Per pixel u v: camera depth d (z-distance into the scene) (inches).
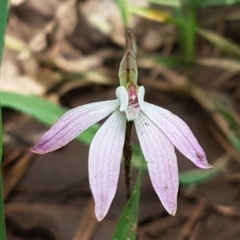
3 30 2.4
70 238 3.5
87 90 4.5
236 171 3.9
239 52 4.6
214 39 4.6
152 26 5.2
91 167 2.1
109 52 4.9
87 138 3.1
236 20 5.1
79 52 4.8
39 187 3.8
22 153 3.9
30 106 3.2
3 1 2.4
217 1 4.1
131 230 2.4
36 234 3.6
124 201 3.7
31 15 5.0
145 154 2.1
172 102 4.4
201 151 2.1
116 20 5.1
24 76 4.5
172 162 2.1
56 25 5.0
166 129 2.2
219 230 3.6
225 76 4.6
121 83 2.4
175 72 4.7
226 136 4.1
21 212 3.6
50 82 4.5
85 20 5.1
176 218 3.7
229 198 3.8
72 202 3.7
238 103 4.4
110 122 2.2
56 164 3.9
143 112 2.2
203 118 4.3
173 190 2.1
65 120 2.1
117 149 2.1
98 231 3.6
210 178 3.8
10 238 3.5
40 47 4.8
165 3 4.3
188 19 4.1
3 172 3.8
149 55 4.6
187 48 4.2
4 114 4.1
